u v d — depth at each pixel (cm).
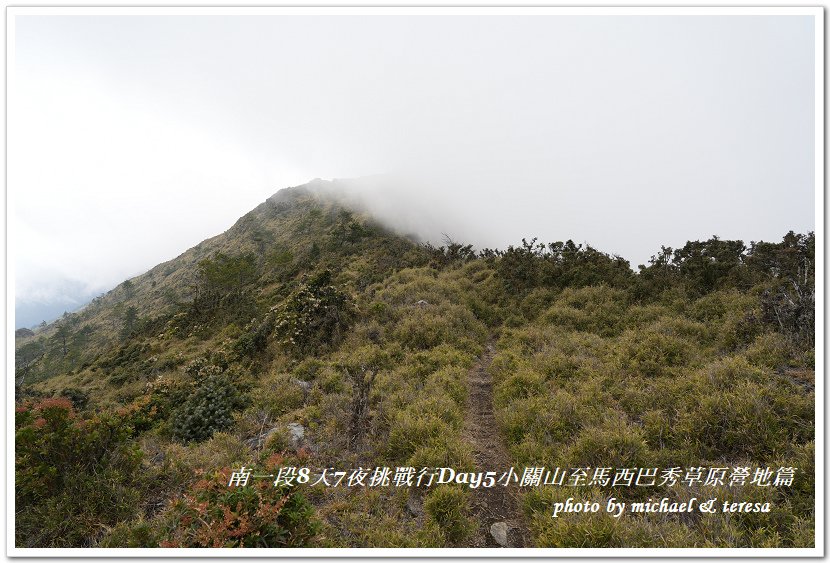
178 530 430
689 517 450
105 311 9806
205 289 4556
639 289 1470
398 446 629
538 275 1864
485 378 1029
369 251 4300
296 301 1631
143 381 1955
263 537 392
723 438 551
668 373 820
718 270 1389
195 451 661
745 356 775
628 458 534
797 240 1294
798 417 552
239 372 1366
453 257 2722
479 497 547
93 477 518
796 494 446
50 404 534
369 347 1190
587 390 776
